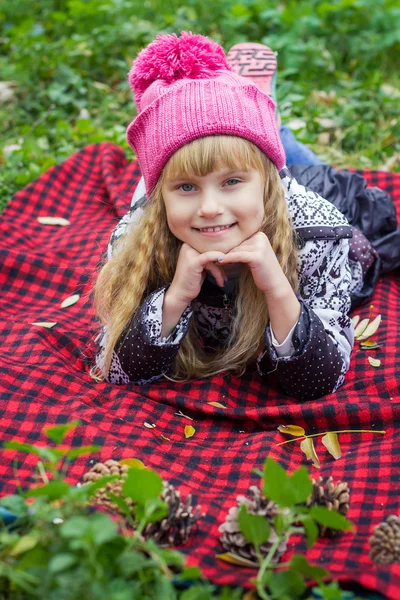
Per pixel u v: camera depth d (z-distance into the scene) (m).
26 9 5.47
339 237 2.34
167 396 2.29
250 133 2.10
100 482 1.49
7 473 1.95
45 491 1.43
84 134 4.08
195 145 2.05
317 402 2.22
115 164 3.62
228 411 2.22
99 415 2.15
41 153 3.86
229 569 1.59
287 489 1.50
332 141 4.11
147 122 2.18
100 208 3.45
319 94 4.43
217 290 2.36
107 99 4.40
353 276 2.72
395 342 2.47
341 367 2.27
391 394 2.25
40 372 2.32
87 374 2.44
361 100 4.36
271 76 3.23
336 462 2.03
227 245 2.14
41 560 1.41
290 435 2.15
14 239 3.16
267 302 2.21
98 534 1.31
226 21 4.91
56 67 4.52
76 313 2.79
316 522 1.70
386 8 5.11
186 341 2.42
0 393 2.21
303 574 1.52
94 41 4.75
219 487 1.95
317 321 2.22
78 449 1.45
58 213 3.41
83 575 1.31
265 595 1.43
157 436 2.14
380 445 2.05
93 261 3.04
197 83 2.11
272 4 5.27
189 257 2.17
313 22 4.96
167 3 5.25
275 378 2.44
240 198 2.10
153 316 2.25
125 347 2.28
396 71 4.88
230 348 2.41
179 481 1.90
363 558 1.61
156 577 1.44
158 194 2.24
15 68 4.51
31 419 2.13
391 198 3.05
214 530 1.73
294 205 2.35
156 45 2.24
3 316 2.76
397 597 1.46
